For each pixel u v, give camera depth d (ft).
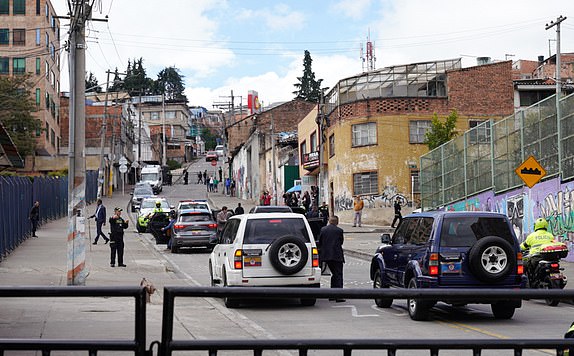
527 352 32.94
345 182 159.12
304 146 198.80
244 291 16.06
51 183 149.28
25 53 224.94
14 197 90.43
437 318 43.96
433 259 41.70
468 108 155.74
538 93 161.89
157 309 45.65
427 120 154.30
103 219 104.99
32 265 72.13
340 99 160.45
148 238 122.93
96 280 63.57
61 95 278.26
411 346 16.83
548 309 48.96
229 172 317.63
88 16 57.16
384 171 153.17
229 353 31.14
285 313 46.32
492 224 42.65
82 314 41.52
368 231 135.64
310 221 78.07
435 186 119.24
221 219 109.60
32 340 15.97
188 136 524.52
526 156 84.94
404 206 152.15
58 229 126.82
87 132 282.56
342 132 159.74
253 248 48.83
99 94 415.23
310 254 49.37
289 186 205.26
